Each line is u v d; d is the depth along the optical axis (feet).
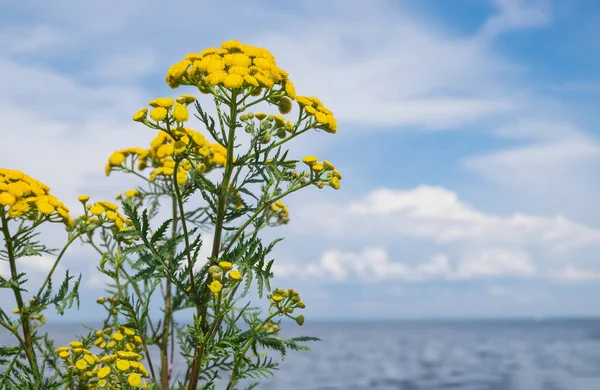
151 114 1.67
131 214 1.71
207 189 1.72
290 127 1.79
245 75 1.66
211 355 1.73
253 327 1.80
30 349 1.90
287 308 1.79
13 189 1.86
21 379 1.88
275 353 20.79
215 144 2.07
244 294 1.63
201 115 1.70
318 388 10.53
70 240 1.94
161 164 2.26
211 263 1.72
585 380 12.06
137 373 1.81
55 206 1.91
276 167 1.72
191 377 1.74
